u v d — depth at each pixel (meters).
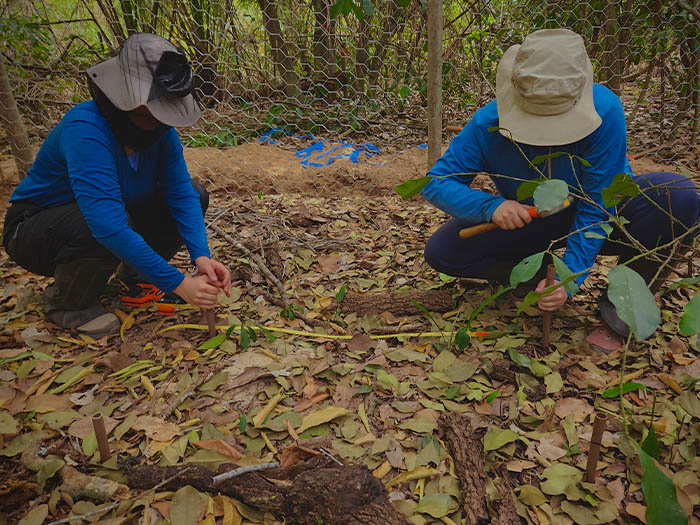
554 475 1.40
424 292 2.17
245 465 1.42
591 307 2.14
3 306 2.21
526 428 1.59
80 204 1.68
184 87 1.59
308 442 1.50
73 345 2.00
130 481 1.40
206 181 3.66
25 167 3.17
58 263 1.94
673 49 4.18
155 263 1.73
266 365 1.86
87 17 5.93
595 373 1.77
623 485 1.39
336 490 1.24
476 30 4.89
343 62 5.29
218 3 5.27
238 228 2.97
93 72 1.56
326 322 2.12
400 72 5.34
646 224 1.85
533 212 1.70
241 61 5.57
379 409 1.67
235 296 2.29
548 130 1.55
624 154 1.73
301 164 3.99
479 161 1.86
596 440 1.34
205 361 1.89
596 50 4.55
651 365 1.80
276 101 5.30
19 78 4.33
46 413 1.66
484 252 2.11
